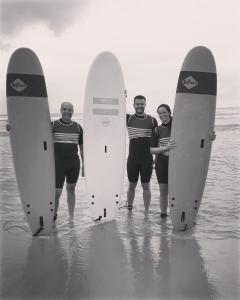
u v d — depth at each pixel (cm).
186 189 442
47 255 359
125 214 501
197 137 443
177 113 443
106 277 310
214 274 317
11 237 414
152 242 395
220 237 411
